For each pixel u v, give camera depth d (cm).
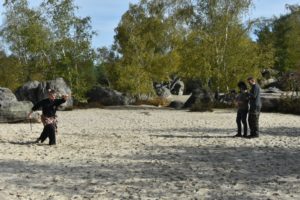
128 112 3123
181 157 1241
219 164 1134
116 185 902
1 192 841
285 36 7469
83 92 4044
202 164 1134
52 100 1499
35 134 1780
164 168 1084
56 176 989
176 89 6669
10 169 1068
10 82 5147
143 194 826
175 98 5409
